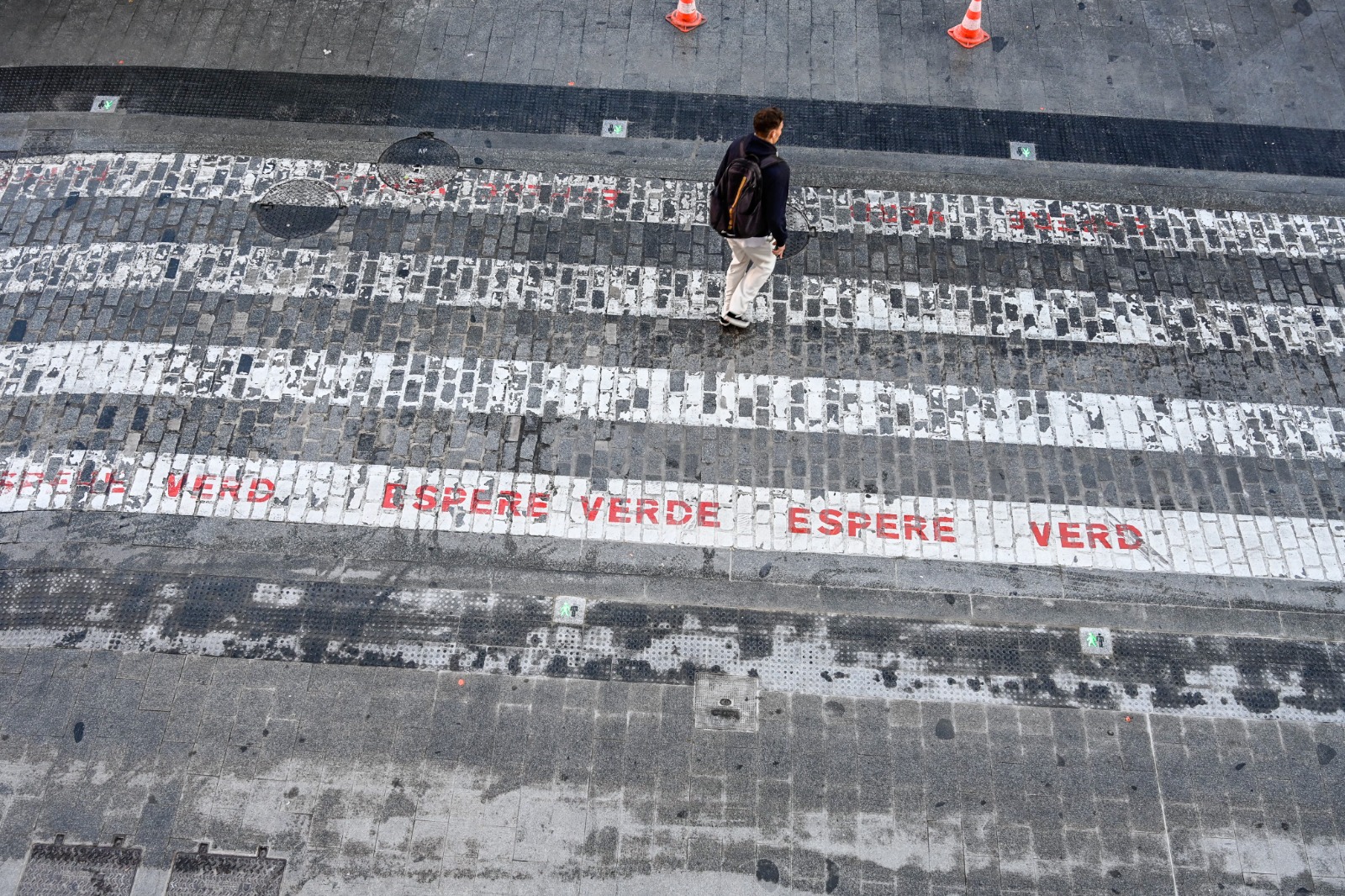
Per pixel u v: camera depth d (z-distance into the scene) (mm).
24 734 6559
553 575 7258
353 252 8719
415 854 6254
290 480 7574
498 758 6574
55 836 6246
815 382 8141
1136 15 10531
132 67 9859
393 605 7117
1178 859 6336
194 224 8844
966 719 6785
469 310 8422
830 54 10227
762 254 7430
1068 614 7195
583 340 8297
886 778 6562
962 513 7582
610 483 7629
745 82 9992
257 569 7219
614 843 6316
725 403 8008
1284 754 6699
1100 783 6578
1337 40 10438
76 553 7234
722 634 7070
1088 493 7695
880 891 6215
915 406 8047
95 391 7926
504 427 7840
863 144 9602
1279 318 8617
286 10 10352
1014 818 6445
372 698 6758
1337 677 6996
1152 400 8148
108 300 8391
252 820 6328
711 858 6289
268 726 6641
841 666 6965
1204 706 6867
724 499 7590
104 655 6855
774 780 6539
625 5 10523
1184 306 8656
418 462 7672
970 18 10125
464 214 8977
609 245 8836
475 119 9641
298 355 8156
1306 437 8008
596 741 6648
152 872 6160
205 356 8125
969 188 9336
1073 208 9234
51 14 10188
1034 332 8461
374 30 10234
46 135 9375
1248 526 7594
